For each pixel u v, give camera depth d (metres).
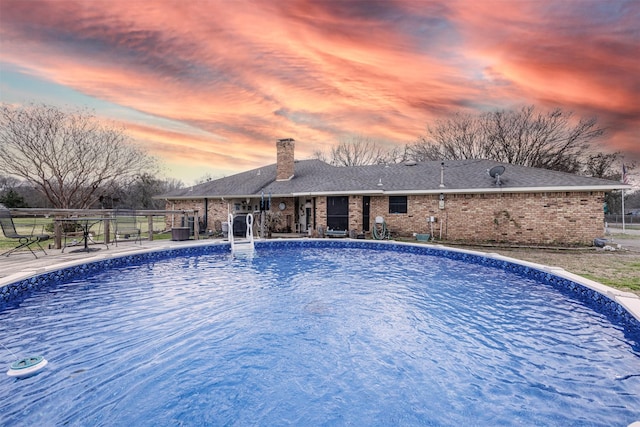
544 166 28.58
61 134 19.31
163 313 5.90
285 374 3.92
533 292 7.29
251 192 18.86
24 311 5.90
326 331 5.18
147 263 10.53
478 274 9.16
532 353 4.41
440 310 6.12
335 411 3.24
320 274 9.21
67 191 20.20
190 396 3.45
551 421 3.06
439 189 15.19
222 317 5.75
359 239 15.02
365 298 6.91
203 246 12.56
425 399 3.43
